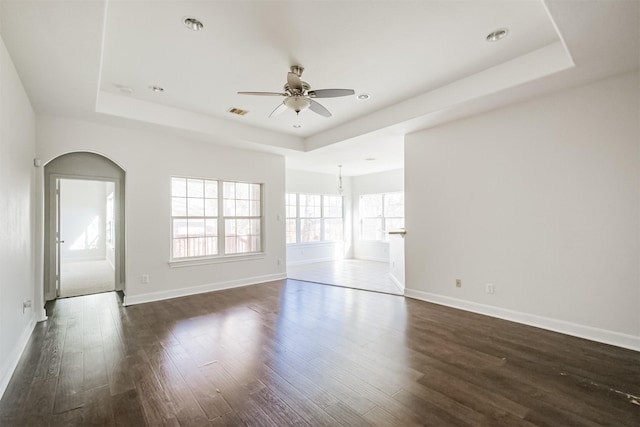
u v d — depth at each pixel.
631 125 2.81
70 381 2.33
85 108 3.61
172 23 2.42
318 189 9.01
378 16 2.37
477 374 2.38
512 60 3.06
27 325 3.16
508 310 3.64
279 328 3.42
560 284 3.24
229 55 2.91
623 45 2.35
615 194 2.90
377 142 5.20
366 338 3.12
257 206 6.02
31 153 3.46
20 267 2.87
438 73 3.33
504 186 3.65
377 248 9.20
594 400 2.04
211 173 5.26
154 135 4.66
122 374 2.43
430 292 4.46
